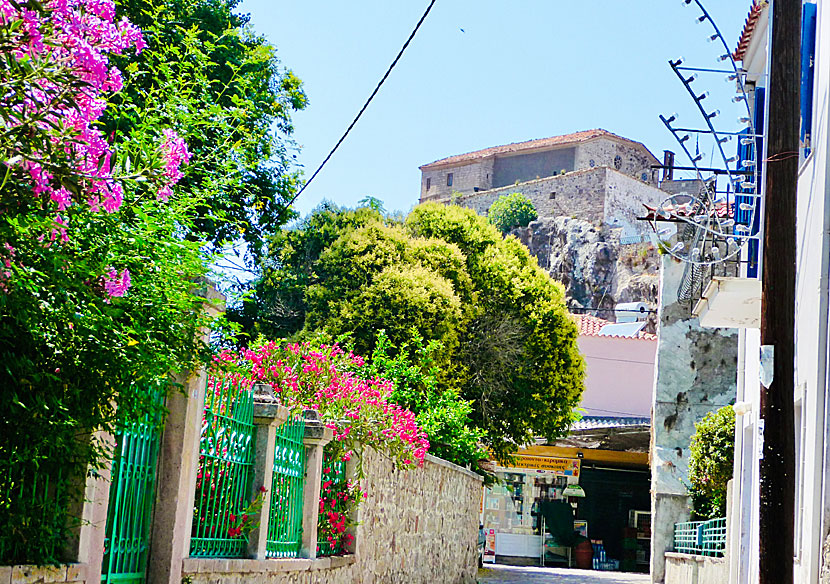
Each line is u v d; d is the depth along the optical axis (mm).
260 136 8031
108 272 5184
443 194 103688
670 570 23188
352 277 29891
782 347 8000
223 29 19891
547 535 42031
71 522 6082
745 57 14969
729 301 12547
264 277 23734
